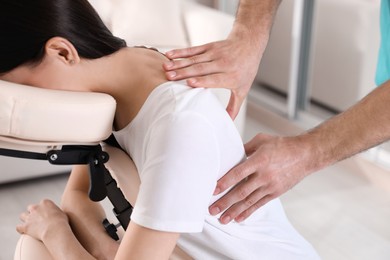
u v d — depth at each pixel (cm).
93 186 86
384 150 263
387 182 254
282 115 317
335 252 211
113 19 271
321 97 312
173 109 77
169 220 74
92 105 78
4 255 201
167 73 85
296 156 95
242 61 117
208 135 77
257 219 93
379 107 95
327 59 302
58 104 76
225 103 206
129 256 76
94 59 83
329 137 98
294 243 95
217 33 270
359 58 283
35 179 255
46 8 77
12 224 220
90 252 98
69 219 104
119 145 93
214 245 88
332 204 243
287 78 332
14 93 75
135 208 77
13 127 75
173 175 74
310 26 300
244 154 91
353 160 265
